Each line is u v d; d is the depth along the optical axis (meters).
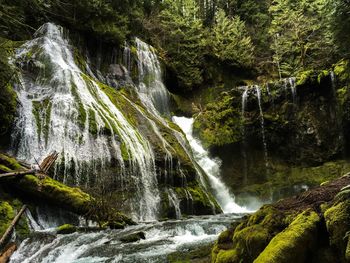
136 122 14.95
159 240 7.04
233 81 27.08
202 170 17.83
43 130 11.52
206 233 7.84
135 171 12.32
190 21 26.94
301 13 26.05
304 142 19.66
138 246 6.55
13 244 7.01
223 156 20.20
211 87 26.23
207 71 26.55
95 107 13.33
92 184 11.21
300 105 19.91
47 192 9.08
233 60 27.11
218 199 17.97
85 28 19.67
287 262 3.31
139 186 12.16
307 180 18.14
